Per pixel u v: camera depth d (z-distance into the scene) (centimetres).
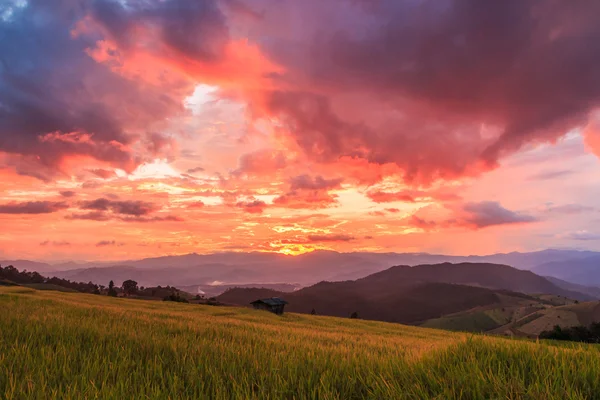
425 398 386
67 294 6325
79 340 780
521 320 19800
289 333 1725
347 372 515
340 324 5803
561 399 362
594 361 450
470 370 439
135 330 993
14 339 762
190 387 473
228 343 852
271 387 459
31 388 441
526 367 460
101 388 440
